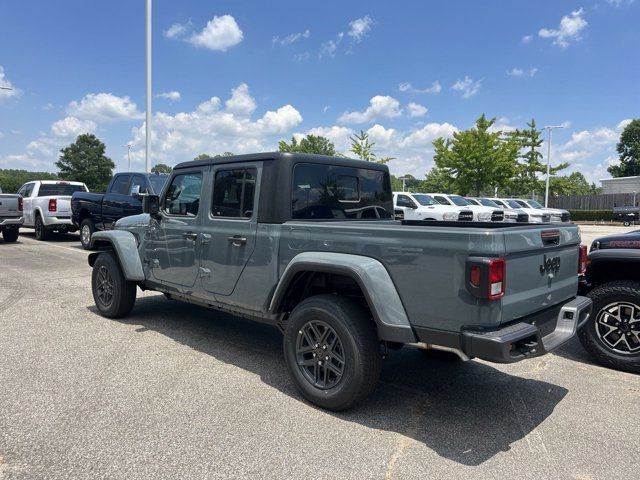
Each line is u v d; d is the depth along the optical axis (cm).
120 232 590
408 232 324
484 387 419
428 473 284
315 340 373
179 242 502
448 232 307
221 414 354
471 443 321
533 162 3775
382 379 434
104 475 276
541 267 346
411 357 496
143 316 631
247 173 430
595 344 476
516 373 455
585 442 325
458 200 2122
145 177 1189
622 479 282
